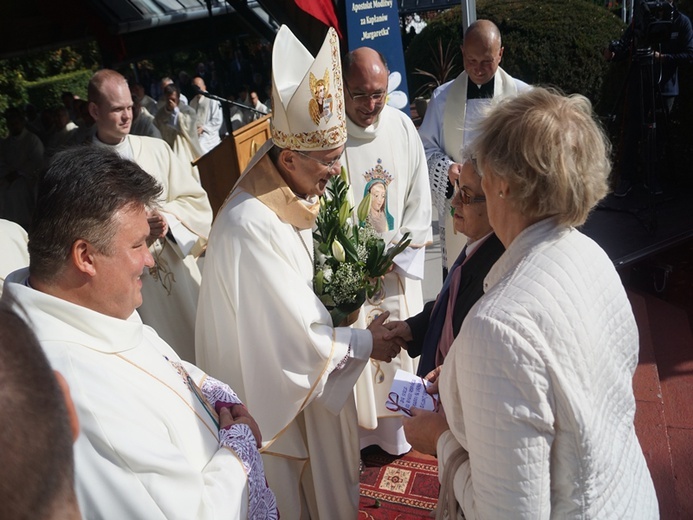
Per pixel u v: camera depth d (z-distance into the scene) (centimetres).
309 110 209
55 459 68
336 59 214
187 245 328
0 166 704
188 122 748
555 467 127
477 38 355
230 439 153
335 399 232
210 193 429
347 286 236
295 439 239
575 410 121
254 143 418
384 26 550
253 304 218
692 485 301
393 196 312
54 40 779
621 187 589
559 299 126
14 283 130
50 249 128
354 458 259
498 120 135
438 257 516
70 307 128
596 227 549
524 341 120
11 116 699
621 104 595
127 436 122
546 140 125
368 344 230
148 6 789
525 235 135
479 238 190
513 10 716
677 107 585
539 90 137
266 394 224
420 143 323
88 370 125
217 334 231
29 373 69
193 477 129
